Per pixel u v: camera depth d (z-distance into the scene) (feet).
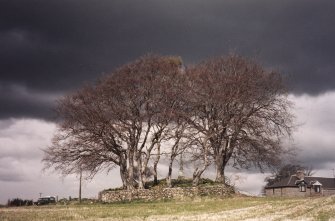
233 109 229.66
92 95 232.73
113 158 234.17
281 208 147.13
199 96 233.76
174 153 229.66
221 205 170.81
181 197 209.36
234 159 236.84
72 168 230.07
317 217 115.55
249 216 126.31
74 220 127.24
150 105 234.99
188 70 247.70
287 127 232.12
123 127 228.63
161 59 248.32
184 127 231.09
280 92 234.38
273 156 228.84
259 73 234.38
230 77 233.55
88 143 228.63
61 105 233.14
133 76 237.25
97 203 214.07
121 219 128.36
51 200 267.18
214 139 229.45
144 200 211.00
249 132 227.20
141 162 230.27
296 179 344.08
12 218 130.21
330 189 340.59
